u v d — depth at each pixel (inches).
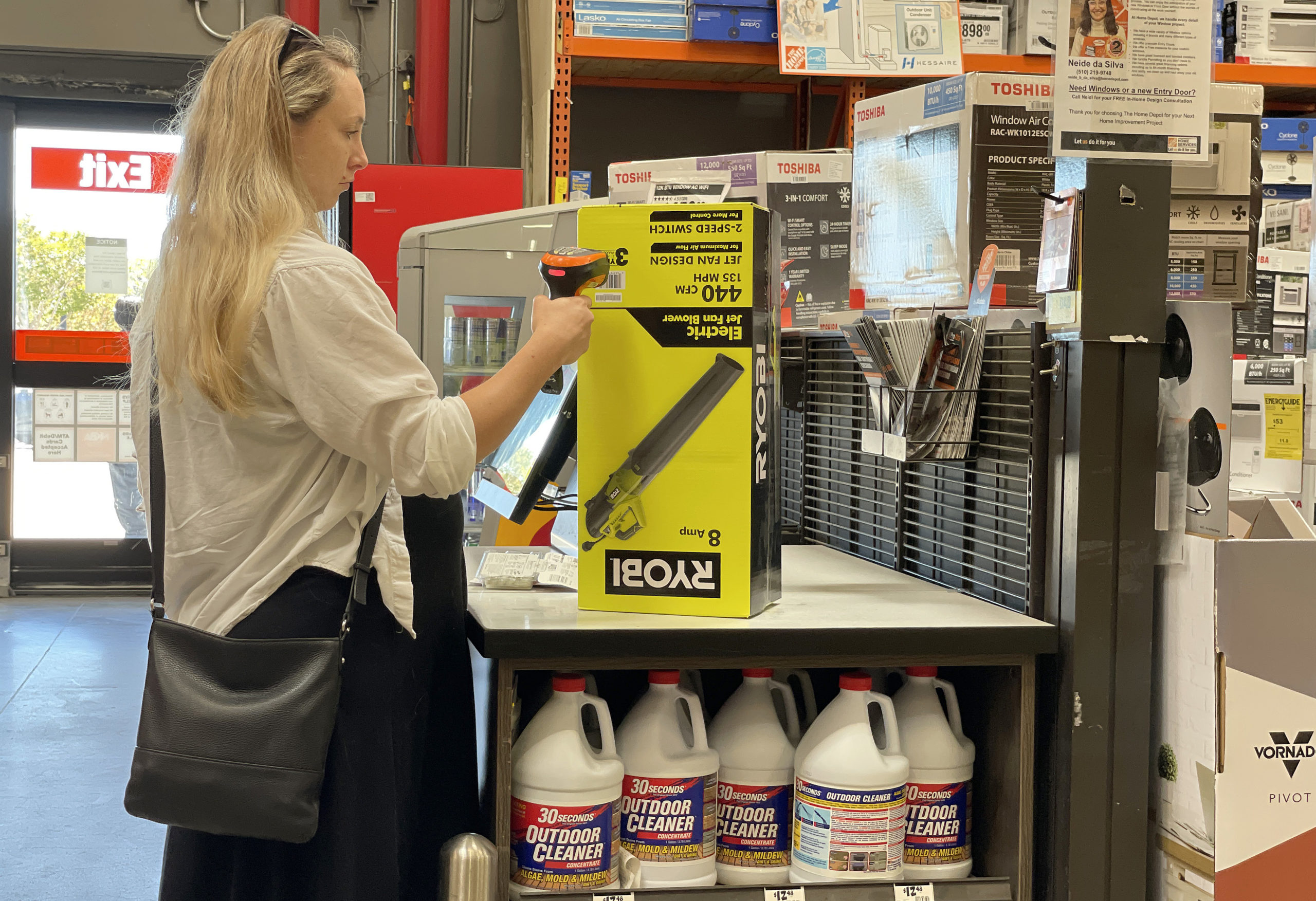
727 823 60.5
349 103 54.6
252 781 47.6
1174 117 55.9
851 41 151.8
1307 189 157.6
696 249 56.2
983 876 62.9
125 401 224.1
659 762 57.5
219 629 51.0
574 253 54.3
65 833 118.4
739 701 62.0
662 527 57.6
